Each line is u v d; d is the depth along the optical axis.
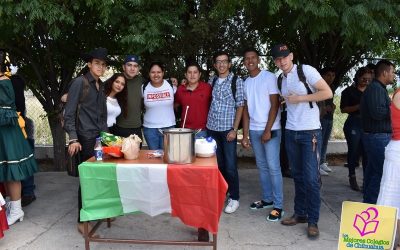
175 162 3.03
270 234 3.69
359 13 3.44
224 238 3.59
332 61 5.96
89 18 5.10
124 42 4.45
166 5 4.54
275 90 3.89
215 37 5.38
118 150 3.23
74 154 3.52
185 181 2.95
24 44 5.43
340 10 3.58
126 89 4.09
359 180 5.58
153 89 4.25
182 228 3.85
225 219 4.07
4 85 3.66
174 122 4.38
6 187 4.00
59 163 6.18
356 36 3.74
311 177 3.54
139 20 4.25
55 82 5.84
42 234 3.68
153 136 4.31
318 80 3.36
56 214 4.22
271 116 3.91
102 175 3.01
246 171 6.12
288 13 4.22
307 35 5.34
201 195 2.97
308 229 3.61
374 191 3.88
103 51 3.54
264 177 4.30
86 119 3.59
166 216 4.16
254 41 5.77
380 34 3.79
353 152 5.07
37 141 7.00
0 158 3.74
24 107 4.29
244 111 4.20
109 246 3.41
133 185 3.01
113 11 4.19
